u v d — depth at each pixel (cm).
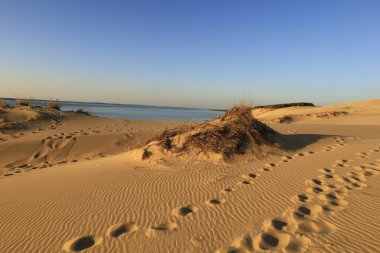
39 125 1750
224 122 1004
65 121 1917
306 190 584
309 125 1902
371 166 746
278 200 538
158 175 725
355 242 383
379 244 377
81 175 770
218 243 397
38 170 960
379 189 577
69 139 1426
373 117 2530
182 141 910
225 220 466
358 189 580
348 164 778
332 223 437
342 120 2575
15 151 1295
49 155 1308
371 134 1448
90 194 612
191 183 656
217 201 547
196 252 378
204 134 916
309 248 373
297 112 3738
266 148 932
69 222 483
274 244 390
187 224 457
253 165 794
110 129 1725
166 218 481
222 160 816
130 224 466
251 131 958
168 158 848
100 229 453
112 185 663
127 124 1944
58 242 421
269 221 452
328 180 645
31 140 1388
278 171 729
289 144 1046
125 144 1453
